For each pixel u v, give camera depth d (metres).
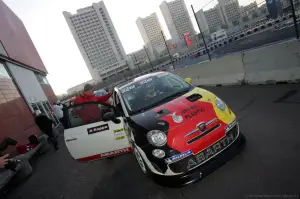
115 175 4.17
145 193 3.21
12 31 15.55
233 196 2.50
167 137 2.77
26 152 7.12
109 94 5.27
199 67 9.27
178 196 2.87
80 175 4.88
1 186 4.80
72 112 4.15
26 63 15.49
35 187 5.18
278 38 15.51
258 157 3.01
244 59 6.64
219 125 2.88
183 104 3.15
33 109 12.48
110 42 123.75
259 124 3.92
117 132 3.87
